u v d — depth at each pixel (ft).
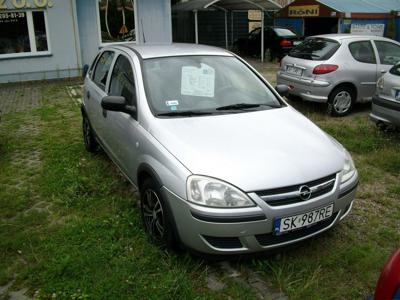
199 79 14.05
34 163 19.07
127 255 11.43
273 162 10.58
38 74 44.78
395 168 17.93
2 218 13.89
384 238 12.67
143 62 14.15
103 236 12.38
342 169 11.39
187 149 10.92
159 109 12.78
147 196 12.11
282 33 60.34
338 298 10.03
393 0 62.59
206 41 76.28
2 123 26.30
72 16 44.65
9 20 42.55
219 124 12.28
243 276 10.76
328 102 27.30
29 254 11.59
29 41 43.86
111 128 15.31
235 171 10.18
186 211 10.14
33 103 33.12
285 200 10.18
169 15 49.39
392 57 28.55
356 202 15.02
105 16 47.24
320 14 58.44
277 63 58.65
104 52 18.51
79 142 22.02
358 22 55.98
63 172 17.47
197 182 10.08
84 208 14.34
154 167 11.27
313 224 10.63
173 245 11.12
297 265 11.00
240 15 77.00
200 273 10.77
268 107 13.92
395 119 20.58
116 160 15.51
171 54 14.73
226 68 14.92
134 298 9.77
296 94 28.30
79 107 31.01
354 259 11.29
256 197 9.92
